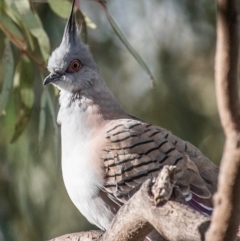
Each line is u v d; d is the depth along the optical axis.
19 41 11.55
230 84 5.07
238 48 5.02
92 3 15.61
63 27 14.34
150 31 15.41
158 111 14.84
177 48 15.30
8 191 14.16
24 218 14.02
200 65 15.16
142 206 6.68
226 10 4.95
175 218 6.27
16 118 11.92
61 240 9.58
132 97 15.12
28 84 11.60
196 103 14.88
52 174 14.06
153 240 9.00
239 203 5.26
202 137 14.63
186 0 15.17
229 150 5.15
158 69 15.12
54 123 11.12
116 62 15.30
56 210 14.12
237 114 5.11
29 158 13.91
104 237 7.58
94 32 15.36
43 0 11.86
